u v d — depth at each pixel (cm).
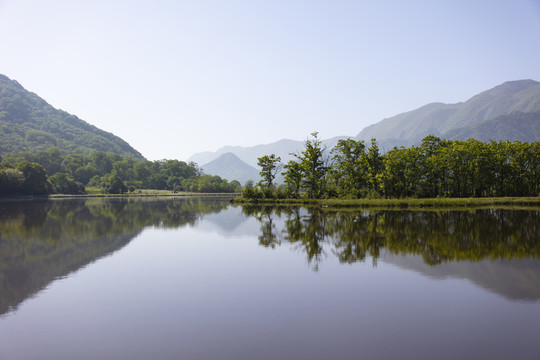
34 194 14512
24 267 2230
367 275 1988
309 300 1585
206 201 11419
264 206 8069
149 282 1886
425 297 1614
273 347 1145
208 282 1878
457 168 8281
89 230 3938
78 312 1464
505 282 1831
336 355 1089
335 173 8962
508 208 5972
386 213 5359
